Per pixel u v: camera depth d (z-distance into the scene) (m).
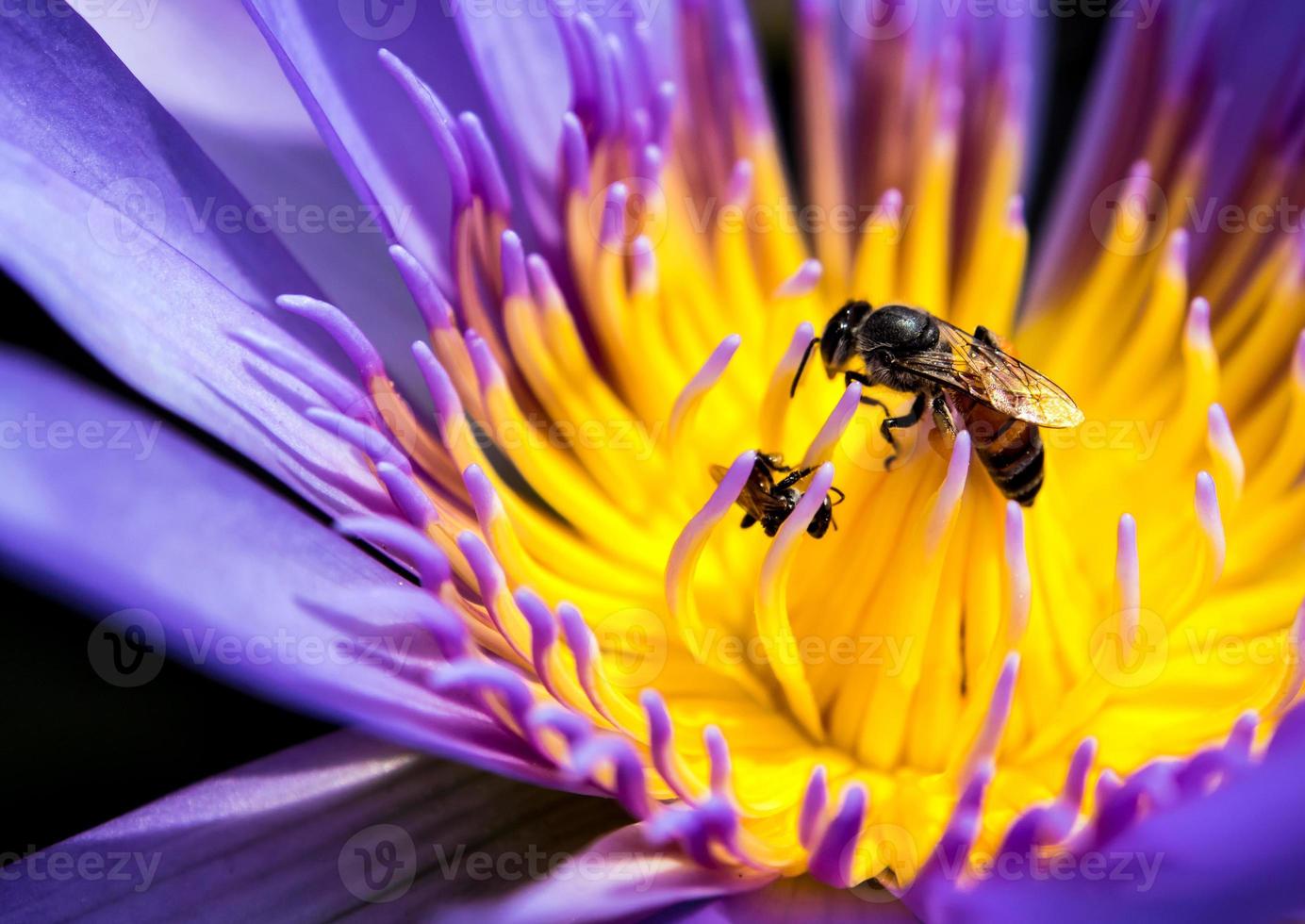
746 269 0.15
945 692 0.14
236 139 0.14
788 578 0.14
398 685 0.12
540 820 0.13
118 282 0.13
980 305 0.15
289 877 0.13
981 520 0.13
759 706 0.14
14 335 0.15
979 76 0.16
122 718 0.14
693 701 0.14
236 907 0.13
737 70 0.15
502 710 0.13
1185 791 0.12
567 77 0.15
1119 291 0.15
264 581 0.12
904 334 0.14
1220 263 0.15
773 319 0.15
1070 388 0.15
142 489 0.12
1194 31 0.15
